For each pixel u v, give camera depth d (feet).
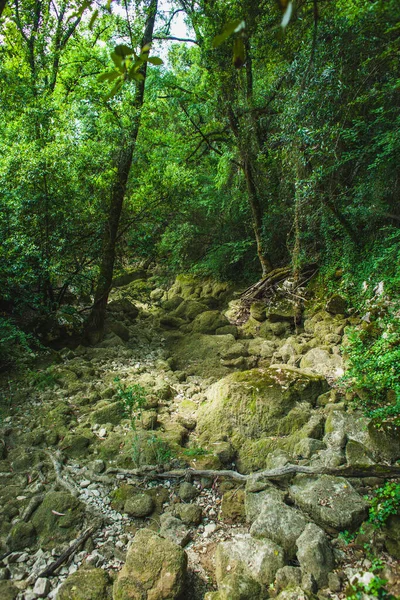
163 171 30.48
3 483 13.37
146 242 31.83
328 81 18.21
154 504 12.63
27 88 24.88
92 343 26.03
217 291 36.58
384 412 13.57
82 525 11.89
